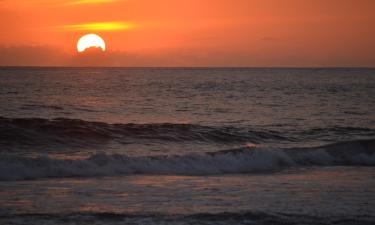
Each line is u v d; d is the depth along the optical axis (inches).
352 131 3998.5
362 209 1576.0
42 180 2033.7
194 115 5413.4
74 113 5334.6
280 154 2662.4
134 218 1430.9
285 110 6102.4
